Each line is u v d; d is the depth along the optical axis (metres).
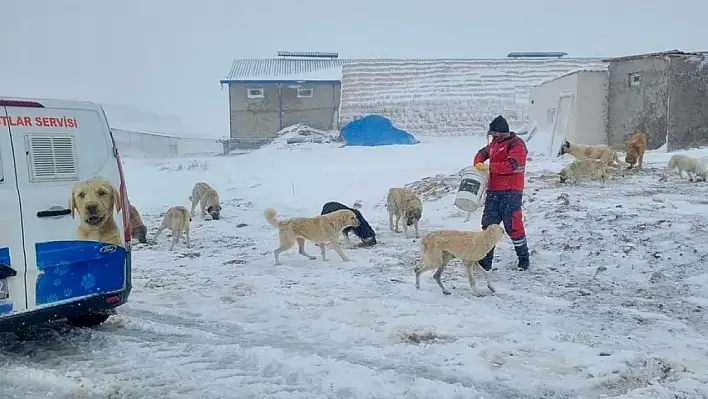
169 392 4.87
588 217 11.05
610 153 15.34
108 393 4.88
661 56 22.06
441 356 5.58
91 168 5.96
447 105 35.94
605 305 7.14
